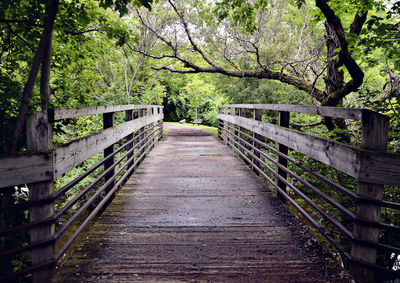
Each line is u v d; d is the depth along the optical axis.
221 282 1.83
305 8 6.54
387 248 1.72
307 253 2.22
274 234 2.56
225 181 4.39
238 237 2.50
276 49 7.02
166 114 31.88
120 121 10.66
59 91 4.50
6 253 1.58
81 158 2.36
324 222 3.17
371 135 1.75
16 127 2.35
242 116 6.30
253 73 7.77
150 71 17.09
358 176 1.75
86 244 2.35
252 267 2.01
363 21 4.95
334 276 1.90
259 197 3.63
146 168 5.33
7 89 2.81
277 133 3.49
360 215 1.81
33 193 1.74
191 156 6.66
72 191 5.84
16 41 3.68
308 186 2.61
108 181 3.23
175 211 3.12
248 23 5.62
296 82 7.36
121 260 2.09
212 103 23.94
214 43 7.64
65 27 3.88
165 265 2.03
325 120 5.57
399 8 3.89
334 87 5.80
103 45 5.39
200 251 2.24
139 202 3.42
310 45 6.98
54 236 1.80
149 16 10.55
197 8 7.00
